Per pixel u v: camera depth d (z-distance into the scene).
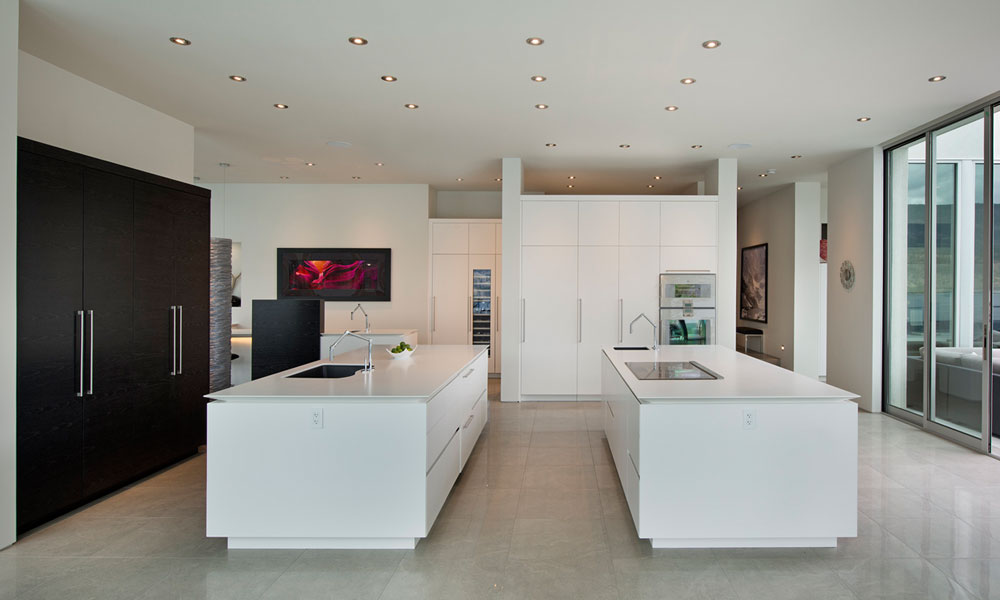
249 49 3.25
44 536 2.77
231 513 2.58
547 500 3.26
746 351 8.85
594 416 5.52
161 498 3.31
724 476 2.54
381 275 7.56
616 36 3.07
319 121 4.67
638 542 2.68
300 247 7.57
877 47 3.19
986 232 4.14
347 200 7.55
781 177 7.00
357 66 3.51
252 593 2.22
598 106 4.26
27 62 3.31
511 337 6.22
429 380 2.98
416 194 7.54
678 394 2.58
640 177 6.98
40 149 2.84
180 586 2.28
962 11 2.76
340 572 2.39
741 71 3.56
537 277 6.20
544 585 2.28
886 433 4.76
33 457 2.83
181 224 3.99
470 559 2.51
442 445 2.96
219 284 5.68
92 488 3.20
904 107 4.27
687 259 6.13
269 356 5.70
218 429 2.58
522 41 3.14
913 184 5.11
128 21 2.90
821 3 2.69
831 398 2.53
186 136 4.72
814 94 3.97
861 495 3.30
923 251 4.95
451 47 3.22
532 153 5.79
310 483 2.57
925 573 2.36
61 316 2.98
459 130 4.93
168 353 3.87
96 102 3.81
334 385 2.83
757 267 8.61
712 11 2.78
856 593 2.20
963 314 4.46
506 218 6.14
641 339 6.17
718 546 2.61
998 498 3.25
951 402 4.61
